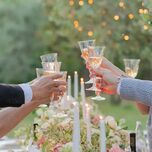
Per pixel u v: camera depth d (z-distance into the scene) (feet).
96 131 10.94
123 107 55.62
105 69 10.80
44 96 10.56
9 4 59.98
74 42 31.58
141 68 42.47
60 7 28.73
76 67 50.42
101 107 55.11
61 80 10.76
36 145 11.55
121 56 32.68
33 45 59.11
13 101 10.16
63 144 10.78
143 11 14.37
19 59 59.47
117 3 26.16
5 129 11.43
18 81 59.67
